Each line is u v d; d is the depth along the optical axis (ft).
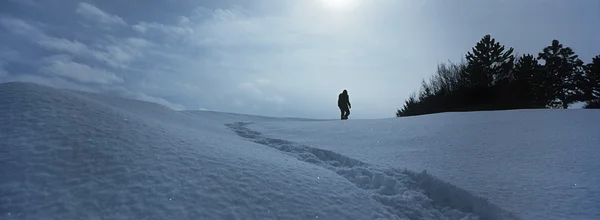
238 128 29.58
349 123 28.94
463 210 10.16
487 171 12.15
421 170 12.75
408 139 19.30
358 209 9.02
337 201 9.14
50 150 8.54
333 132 24.44
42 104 11.13
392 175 12.46
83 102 12.25
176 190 8.05
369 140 20.16
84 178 7.85
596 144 14.46
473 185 10.90
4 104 10.79
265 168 10.33
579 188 9.95
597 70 92.89
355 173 12.94
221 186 8.61
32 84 13.00
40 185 7.30
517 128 19.66
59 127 9.75
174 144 10.73
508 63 88.17
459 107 73.15
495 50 88.74
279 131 26.58
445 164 13.48
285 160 12.72
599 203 8.91
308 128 27.58
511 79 79.25
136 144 9.95
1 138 8.74
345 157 15.53
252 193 8.60
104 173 8.18
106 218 6.81
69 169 8.04
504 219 8.96
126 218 6.89
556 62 106.01
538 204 9.24
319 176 10.82
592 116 22.00
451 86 80.33
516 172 11.78
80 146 9.02
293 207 8.36
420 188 11.59
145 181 8.17
